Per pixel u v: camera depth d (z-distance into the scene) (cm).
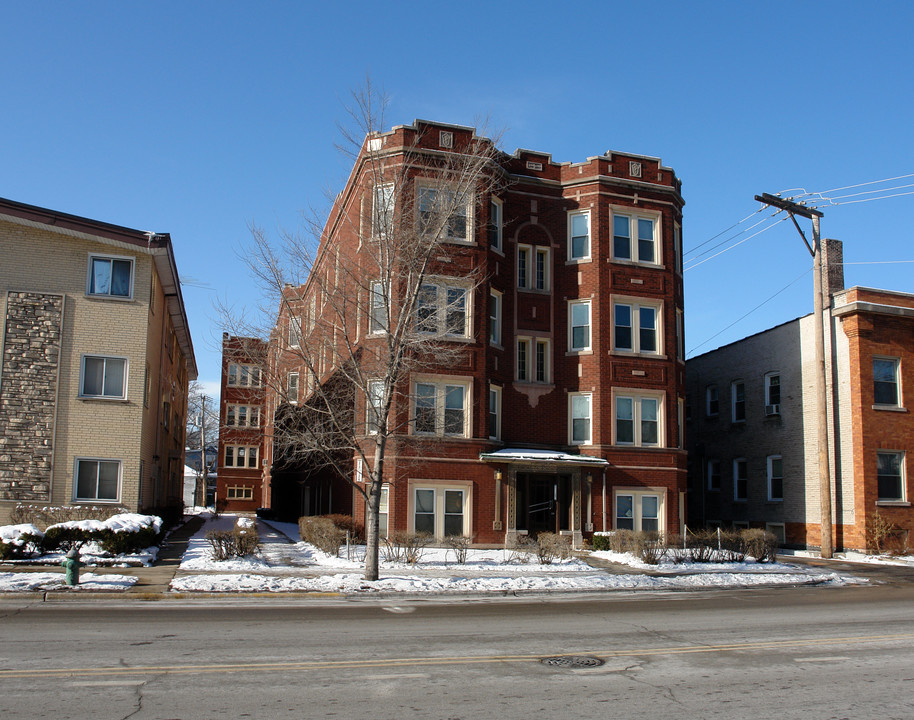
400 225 2033
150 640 1073
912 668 980
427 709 757
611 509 2859
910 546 2972
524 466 2755
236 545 2080
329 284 2092
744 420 3697
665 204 3123
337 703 770
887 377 3073
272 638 1105
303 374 2673
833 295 3177
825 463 2916
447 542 2497
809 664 997
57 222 2439
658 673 932
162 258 2652
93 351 2462
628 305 3020
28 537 1938
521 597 1703
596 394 2920
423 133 2752
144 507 2673
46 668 893
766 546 2469
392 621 1291
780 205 3027
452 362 2630
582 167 3075
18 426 2372
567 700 802
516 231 3009
